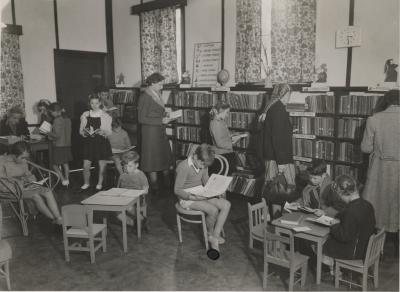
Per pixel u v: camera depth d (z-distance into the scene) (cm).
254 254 397
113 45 850
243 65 584
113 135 666
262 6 562
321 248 322
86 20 811
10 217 523
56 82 780
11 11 708
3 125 684
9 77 700
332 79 488
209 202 403
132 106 791
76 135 811
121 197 409
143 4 748
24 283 342
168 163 640
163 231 465
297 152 513
